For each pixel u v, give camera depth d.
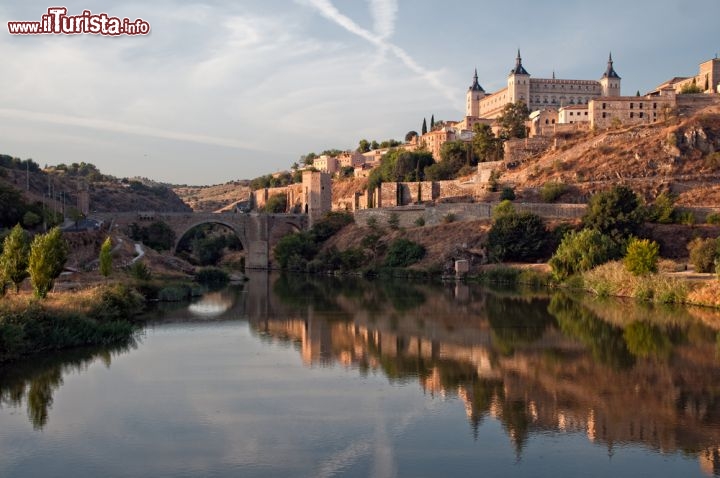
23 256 65.69
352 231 178.75
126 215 173.25
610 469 33.25
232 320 76.38
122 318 73.12
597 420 40.09
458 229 151.00
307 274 159.25
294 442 36.59
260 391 46.00
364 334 67.12
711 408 42.38
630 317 77.69
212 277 129.62
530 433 38.09
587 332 67.94
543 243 131.25
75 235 115.38
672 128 186.12
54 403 42.72
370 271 147.88
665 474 32.69
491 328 70.69
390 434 37.94
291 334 67.12
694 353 57.50
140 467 33.19
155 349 59.16
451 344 61.97
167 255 147.25
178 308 86.88
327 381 48.69
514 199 172.38
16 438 36.78
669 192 161.38
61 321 58.91
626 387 46.88
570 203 162.38
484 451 35.41
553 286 115.19
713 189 160.25
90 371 50.62
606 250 112.44
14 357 53.16
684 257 122.56
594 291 103.19
